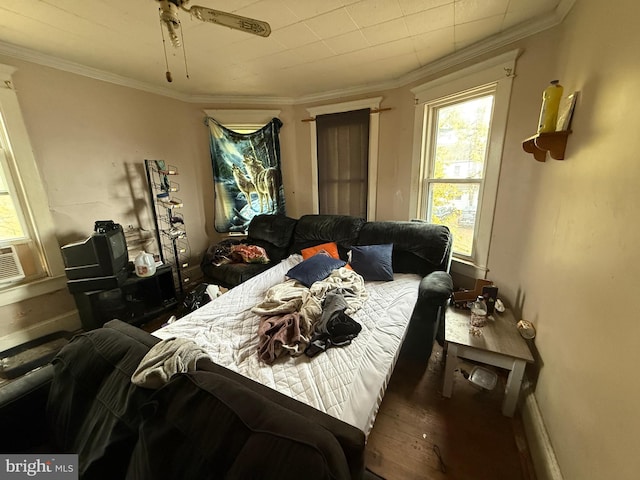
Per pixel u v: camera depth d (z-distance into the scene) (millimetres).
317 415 781
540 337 1466
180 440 657
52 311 2369
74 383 981
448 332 1649
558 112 1468
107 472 792
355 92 3080
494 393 1710
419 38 1982
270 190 3645
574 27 1408
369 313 1733
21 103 2094
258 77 2756
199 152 3539
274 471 536
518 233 1942
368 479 815
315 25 1799
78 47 2057
